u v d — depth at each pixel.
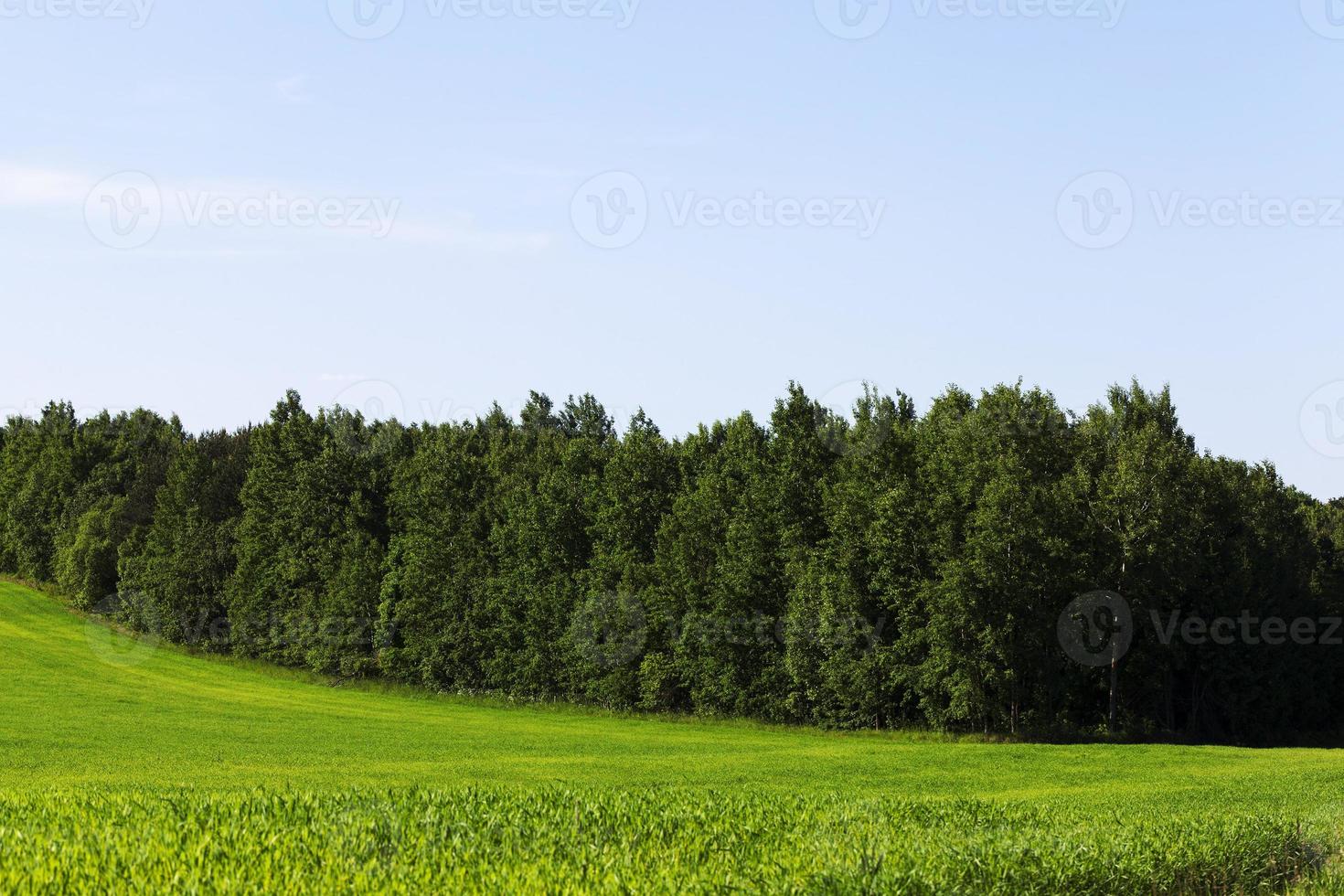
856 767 42.31
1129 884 18.47
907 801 25.55
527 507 75.19
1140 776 39.34
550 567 73.75
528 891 14.23
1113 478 60.41
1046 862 18.00
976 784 37.09
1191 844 20.31
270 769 39.50
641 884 15.02
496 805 21.00
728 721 64.44
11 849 15.03
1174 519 60.31
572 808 20.81
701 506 67.88
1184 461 62.41
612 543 72.31
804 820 20.84
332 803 20.34
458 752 47.31
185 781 34.59
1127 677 63.16
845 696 60.03
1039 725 57.81
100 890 13.38
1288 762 44.69
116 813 18.50
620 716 67.75
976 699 55.97
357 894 13.74
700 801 22.89
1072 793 33.28
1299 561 71.50
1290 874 20.98
